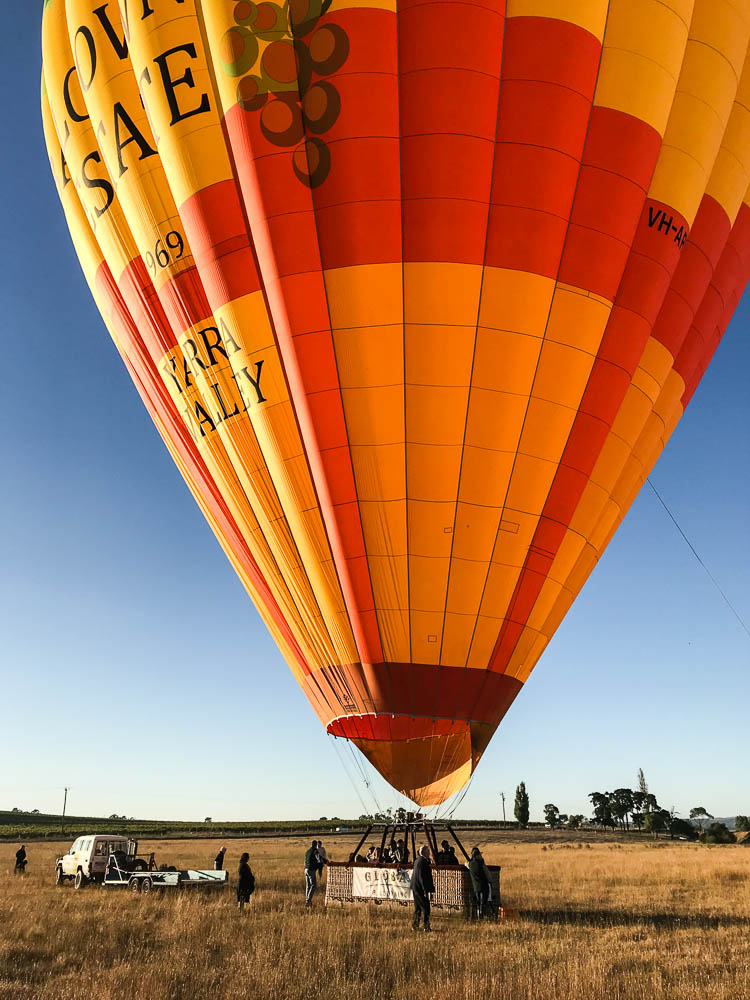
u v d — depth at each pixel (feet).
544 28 41.73
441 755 43.01
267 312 43.06
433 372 40.60
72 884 73.92
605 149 42.47
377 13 41.68
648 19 43.75
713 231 48.37
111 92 48.83
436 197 40.57
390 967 30.91
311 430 41.88
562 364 41.63
